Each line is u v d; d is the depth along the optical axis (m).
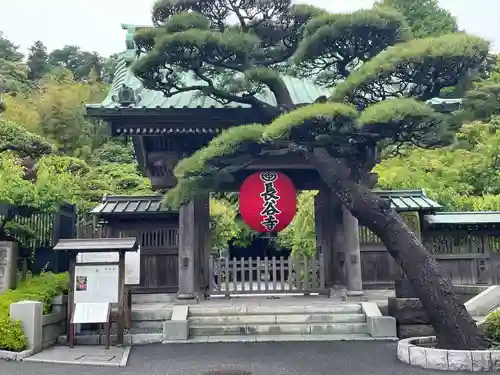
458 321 7.77
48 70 59.12
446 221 14.63
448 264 14.74
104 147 39.94
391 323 10.24
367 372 7.24
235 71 10.30
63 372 7.46
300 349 9.14
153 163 13.02
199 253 13.44
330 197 14.56
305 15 9.79
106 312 9.70
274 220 11.34
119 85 12.80
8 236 12.42
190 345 9.74
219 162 8.95
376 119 7.08
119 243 10.08
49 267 13.66
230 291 13.23
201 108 11.03
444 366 7.28
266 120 10.99
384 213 8.49
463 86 8.79
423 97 8.46
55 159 26.31
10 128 17.27
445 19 31.38
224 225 28.06
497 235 14.89
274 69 10.47
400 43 8.48
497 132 25.34
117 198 15.60
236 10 9.77
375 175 12.50
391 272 14.83
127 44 13.65
